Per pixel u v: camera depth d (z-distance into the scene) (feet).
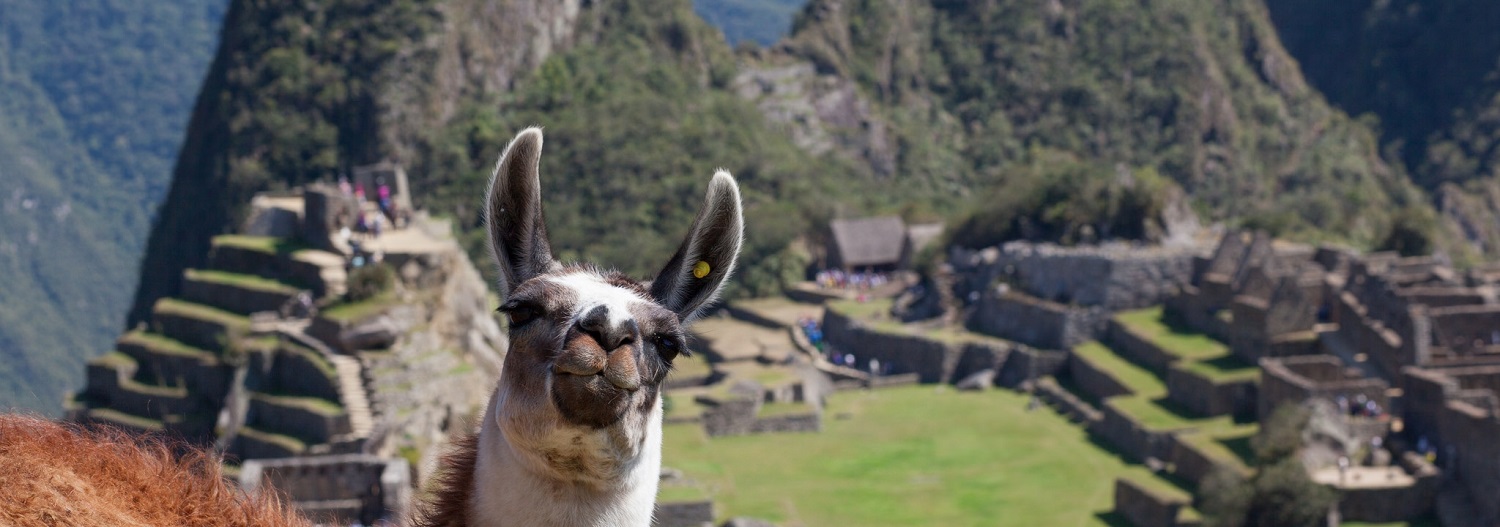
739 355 308.81
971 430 247.70
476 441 14.80
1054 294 306.35
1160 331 273.75
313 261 206.69
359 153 519.19
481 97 554.46
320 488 126.21
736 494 195.72
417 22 544.21
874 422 256.32
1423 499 178.60
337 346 188.55
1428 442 188.96
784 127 649.20
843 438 241.76
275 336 194.90
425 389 190.80
